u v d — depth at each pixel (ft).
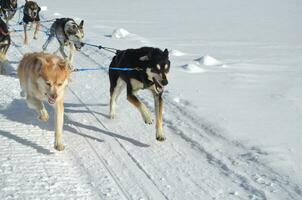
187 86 21.93
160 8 59.00
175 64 26.89
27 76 14.29
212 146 14.96
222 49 32.94
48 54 14.93
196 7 61.00
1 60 22.06
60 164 12.93
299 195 11.80
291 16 53.78
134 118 17.51
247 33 40.91
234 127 16.53
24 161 12.84
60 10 52.70
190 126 16.71
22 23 34.88
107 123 16.83
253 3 67.46
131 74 15.51
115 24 43.55
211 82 22.98
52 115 17.12
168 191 11.87
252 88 22.13
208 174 13.01
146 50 15.61
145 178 12.52
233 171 13.19
